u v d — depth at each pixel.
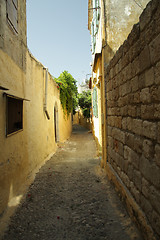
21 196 3.50
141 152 2.40
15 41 3.75
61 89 12.12
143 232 2.22
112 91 4.14
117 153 3.74
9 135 3.21
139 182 2.47
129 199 2.77
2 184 2.89
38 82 6.18
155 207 1.96
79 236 2.43
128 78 2.91
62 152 8.48
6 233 2.45
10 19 3.45
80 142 11.97
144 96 2.26
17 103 3.86
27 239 2.38
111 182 4.07
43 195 3.66
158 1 1.79
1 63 2.94
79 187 4.09
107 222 2.71
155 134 1.96
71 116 19.92
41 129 6.45
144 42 2.19
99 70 5.45
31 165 4.92
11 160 3.36
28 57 4.89
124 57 3.09
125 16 5.02
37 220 2.81
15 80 3.72
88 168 5.57
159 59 1.81
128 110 2.96
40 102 6.42
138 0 5.01
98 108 7.50
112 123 4.20
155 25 1.88
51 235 2.46
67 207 3.21
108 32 4.95
